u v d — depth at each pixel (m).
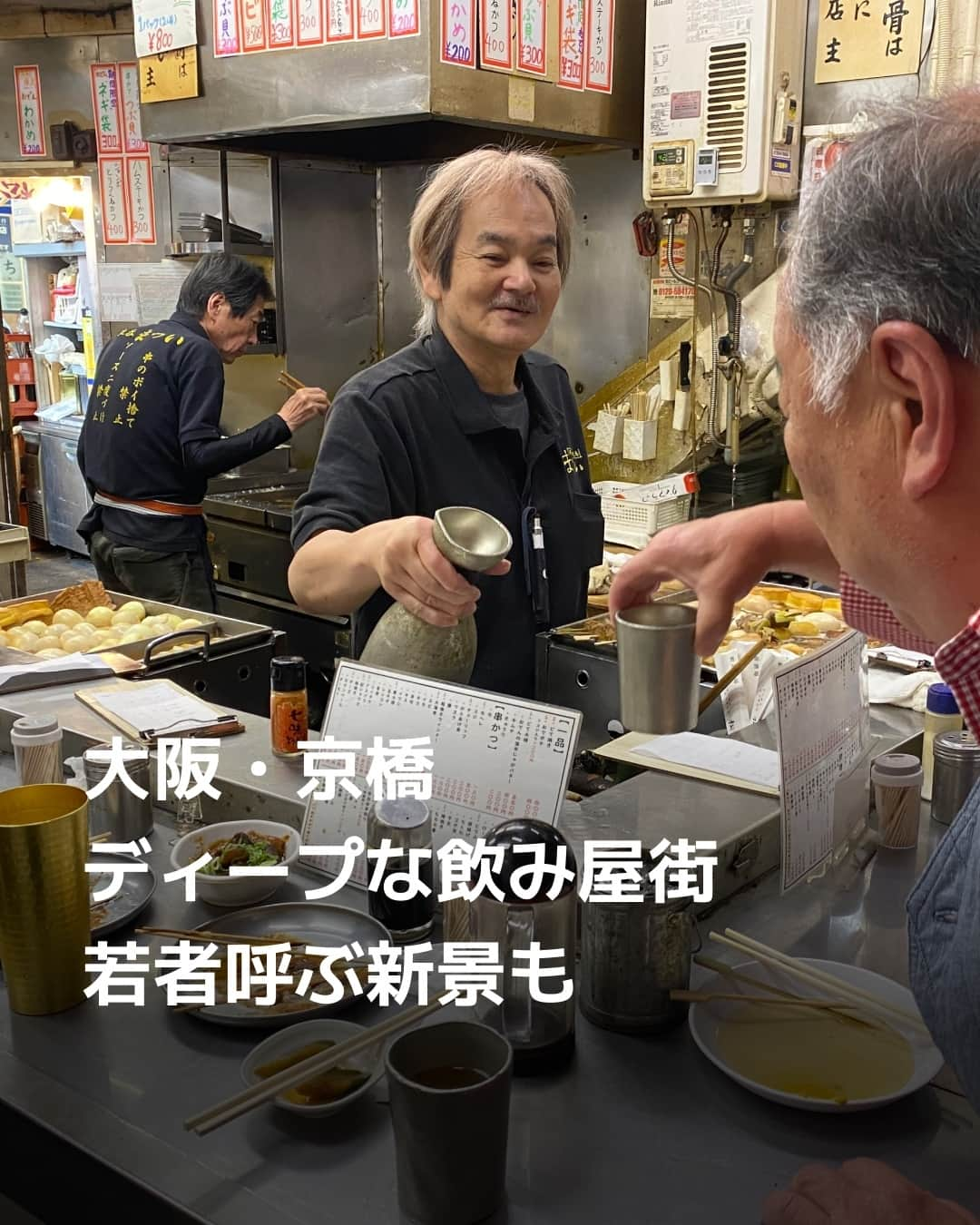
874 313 0.68
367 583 1.63
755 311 3.40
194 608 3.67
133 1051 1.09
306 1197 0.90
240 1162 0.94
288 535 3.87
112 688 2.06
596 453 3.96
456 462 2.04
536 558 2.16
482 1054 0.92
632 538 3.55
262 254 4.38
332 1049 1.01
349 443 1.93
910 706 1.90
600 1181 0.91
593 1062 1.07
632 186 3.76
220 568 4.18
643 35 3.49
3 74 6.02
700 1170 0.93
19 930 1.12
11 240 6.89
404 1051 0.91
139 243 6.00
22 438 7.05
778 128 3.18
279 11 3.19
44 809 1.20
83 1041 1.11
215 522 4.14
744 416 3.51
